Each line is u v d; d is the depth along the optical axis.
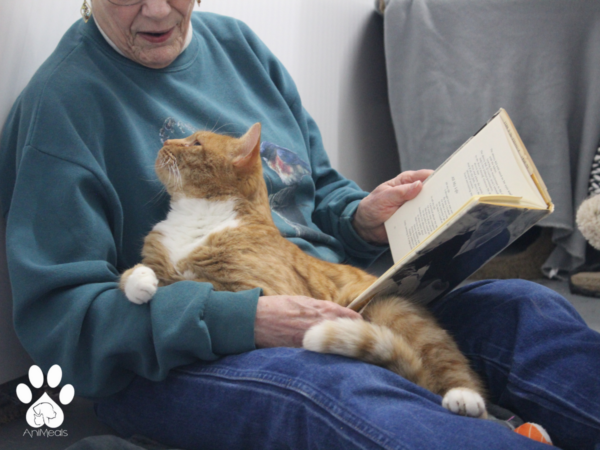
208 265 1.25
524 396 1.04
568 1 2.57
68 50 1.33
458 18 2.73
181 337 1.02
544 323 1.10
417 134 2.86
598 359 1.01
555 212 2.65
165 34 1.37
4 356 1.45
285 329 1.11
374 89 3.06
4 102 1.43
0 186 1.38
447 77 2.77
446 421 0.84
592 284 2.51
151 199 1.35
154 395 1.12
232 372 1.03
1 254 1.43
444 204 1.24
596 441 0.96
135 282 1.07
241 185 1.39
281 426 0.94
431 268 1.12
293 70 2.46
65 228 1.16
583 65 2.61
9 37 1.43
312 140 1.93
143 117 1.38
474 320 1.26
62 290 1.14
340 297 1.34
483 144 1.22
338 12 2.72
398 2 2.80
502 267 2.93
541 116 2.66
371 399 0.89
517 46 2.66
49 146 1.19
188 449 1.10
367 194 1.79
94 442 1.00
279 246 1.32
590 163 2.63
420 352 1.16
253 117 1.60
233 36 1.68
